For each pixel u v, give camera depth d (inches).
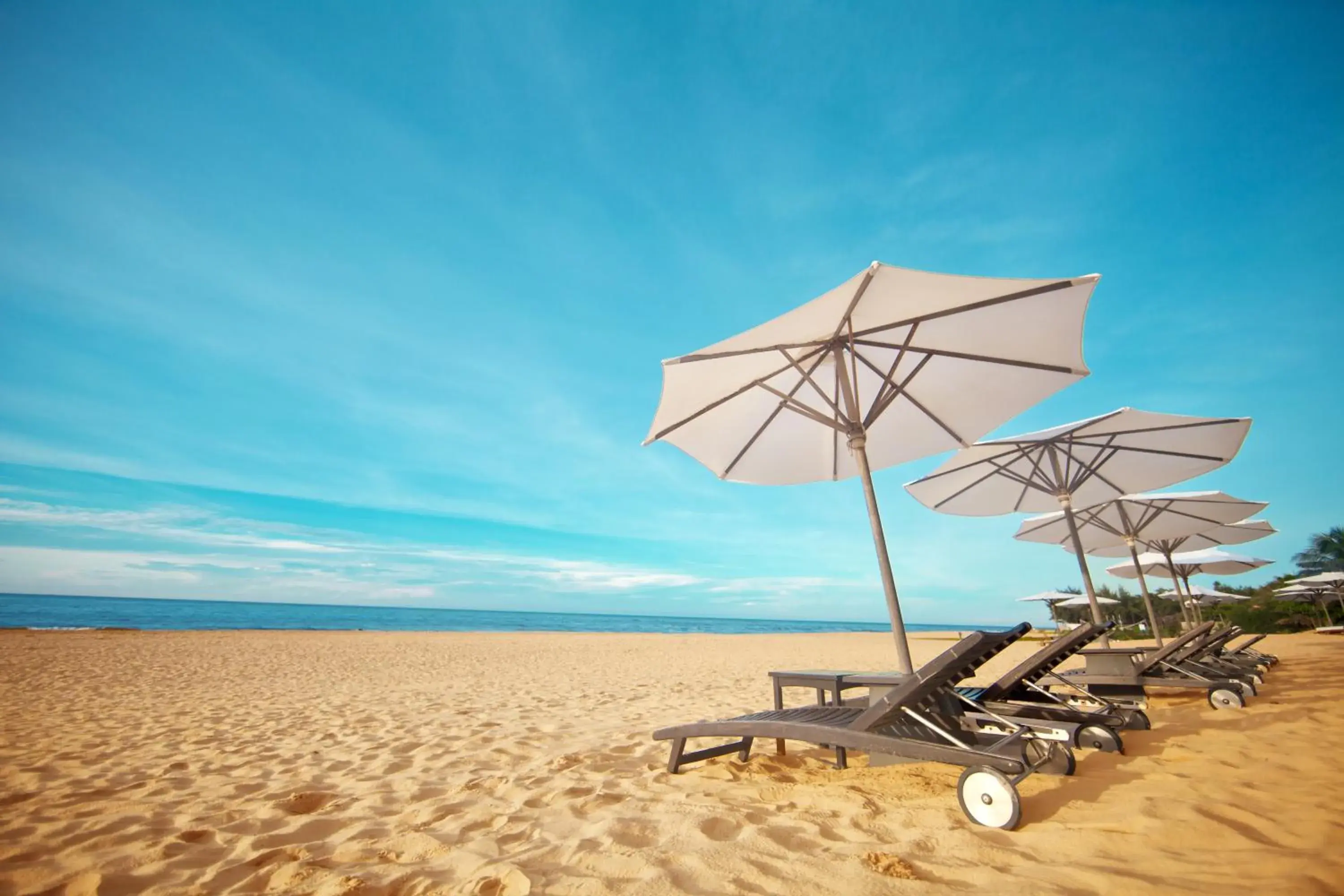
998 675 369.4
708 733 136.0
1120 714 169.2
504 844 100.4
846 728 118.0
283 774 153.6
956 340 157.8
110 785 143.6
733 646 858.1
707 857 88.4
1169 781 114.3
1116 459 262.7
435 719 232.5
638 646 835.4
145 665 435.5
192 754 176.1
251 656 526.3
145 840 106.4
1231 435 228.8
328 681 369.7
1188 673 222.4
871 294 127.3
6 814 121.6
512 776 146.3
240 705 273.0
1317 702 196.7
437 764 162.1
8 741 194.4
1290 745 138.0
